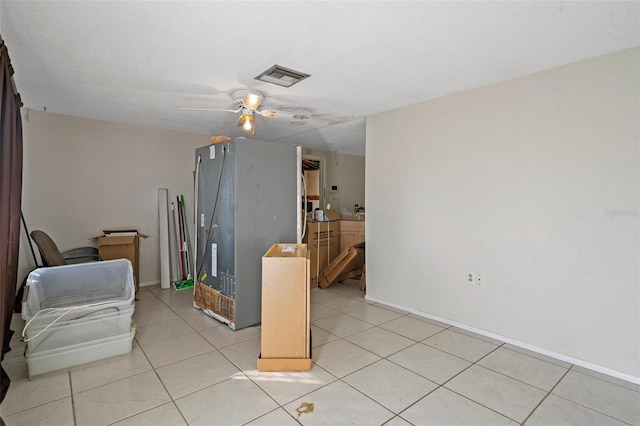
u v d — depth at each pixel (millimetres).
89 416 1791
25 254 3555
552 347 2506
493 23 1839
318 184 6492
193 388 2064
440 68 2473
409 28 1896
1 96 1780
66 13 1749
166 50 2184
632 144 2141
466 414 1831
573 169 2377
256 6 1683
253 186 3088
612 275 2236
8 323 2535
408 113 3449
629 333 2180
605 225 2254
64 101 3287
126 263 2742
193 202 4770
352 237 5027
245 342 2744
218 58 2307
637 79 2113
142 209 4379
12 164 2279
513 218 2691
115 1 1641
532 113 2564
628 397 1993
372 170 3850
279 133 4926
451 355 2525
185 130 4648
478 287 2922
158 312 3461
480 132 2875
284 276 2318
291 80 2717
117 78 2678
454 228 3082
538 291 2570
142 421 1754
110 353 2420
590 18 1782
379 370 2297
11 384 2082
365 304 3785
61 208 3807
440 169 3178
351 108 3564
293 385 2105
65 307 2291
